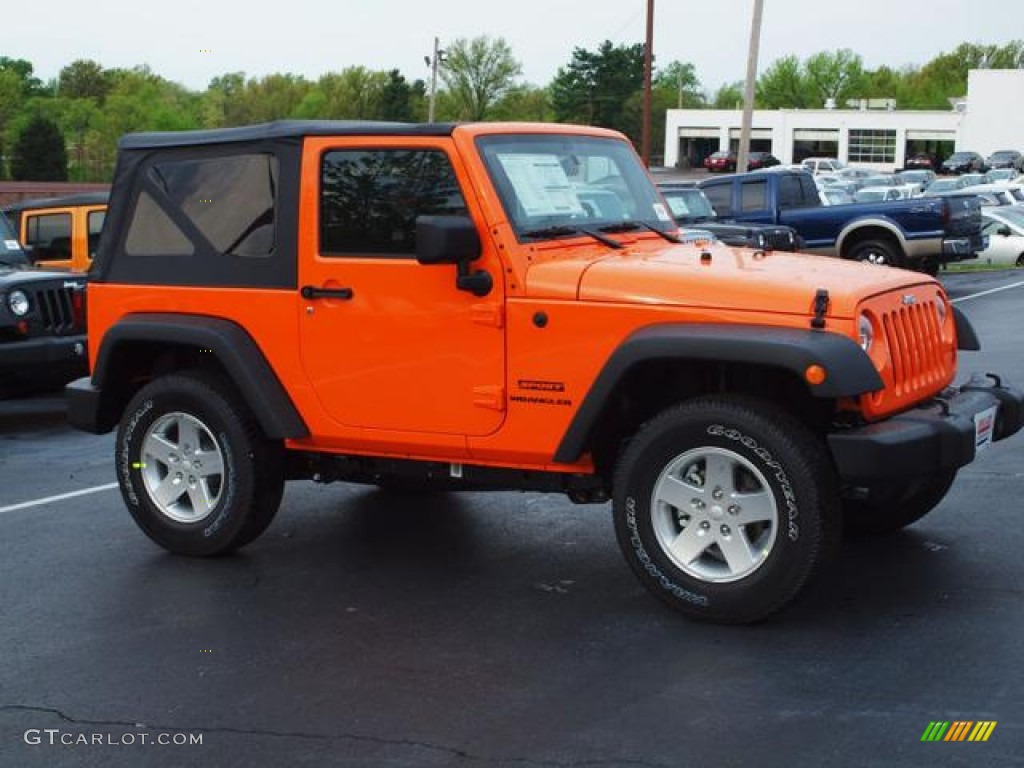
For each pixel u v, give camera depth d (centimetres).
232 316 598
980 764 380
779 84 12850
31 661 500
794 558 483
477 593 565
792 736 404
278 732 427
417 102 9375
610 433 544
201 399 611
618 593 558
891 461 474
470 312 536
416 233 526
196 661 495
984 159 8638
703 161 9931
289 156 580
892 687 439
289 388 587
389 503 738
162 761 409
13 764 410
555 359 520
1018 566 567
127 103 8562
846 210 1941
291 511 725
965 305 1748
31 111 8375
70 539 680
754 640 489
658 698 439
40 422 1084
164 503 637
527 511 709
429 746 411
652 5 3775
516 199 543
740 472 500
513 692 451
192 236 612
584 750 402
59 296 1036
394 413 562
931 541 611
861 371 467
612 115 9731
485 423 541
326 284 570
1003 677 444
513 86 9300
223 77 10250
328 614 544
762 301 484
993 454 792
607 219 587
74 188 3981
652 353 490
